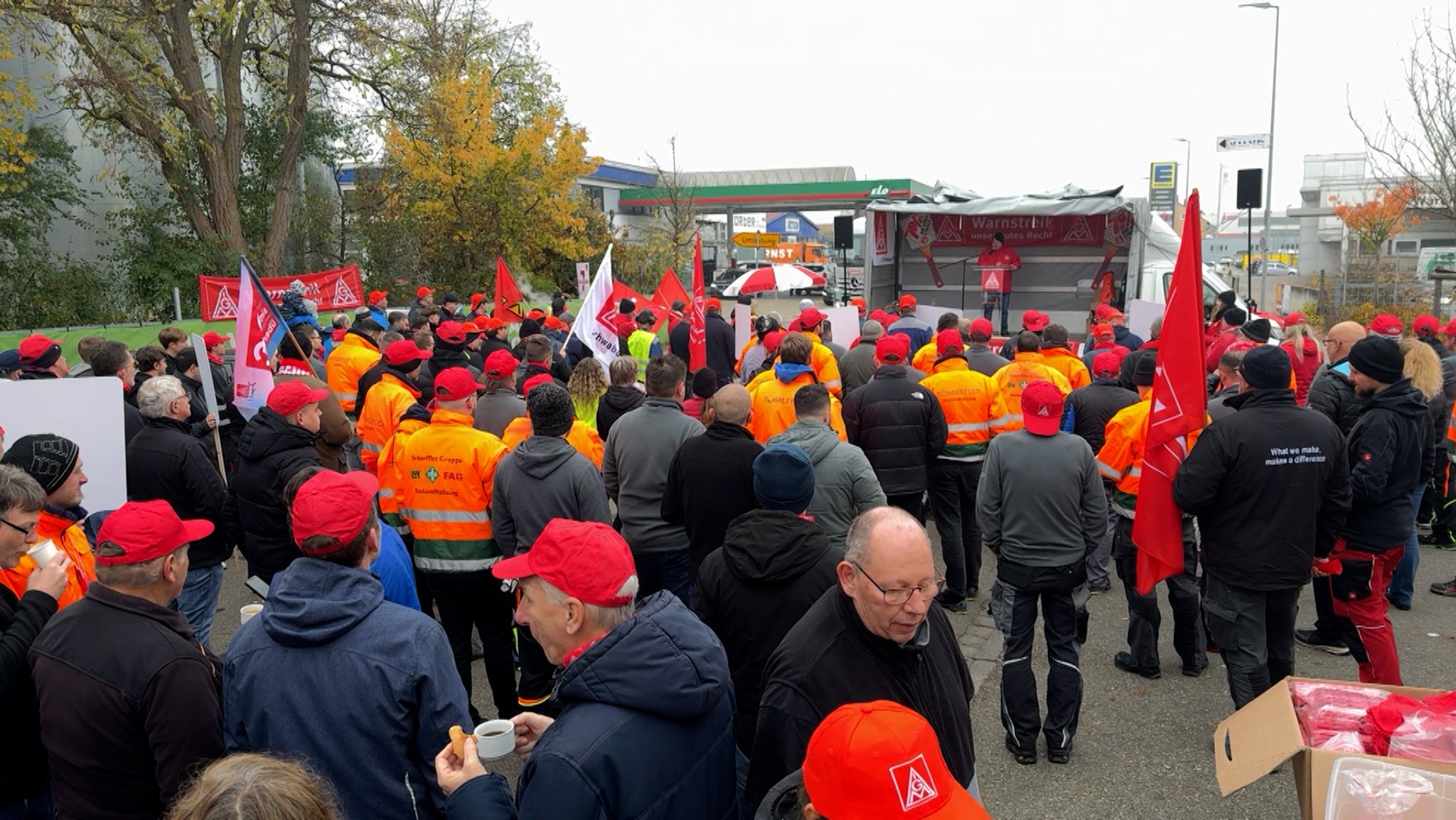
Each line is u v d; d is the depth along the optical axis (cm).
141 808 250
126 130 1836
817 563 306
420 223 2461
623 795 199
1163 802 418
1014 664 452
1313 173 4788
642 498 505
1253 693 430
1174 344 435
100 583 253
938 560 794
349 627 239
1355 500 450
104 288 1858
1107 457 536
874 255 1308
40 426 432
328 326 1556
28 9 1469
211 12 1694
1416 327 759
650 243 3203
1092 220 1300
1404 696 290
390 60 2080
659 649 207
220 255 1914
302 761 233
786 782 204
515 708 483
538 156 2517
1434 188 1784
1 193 1584
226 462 804
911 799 161
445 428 450
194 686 245
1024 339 730
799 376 628
